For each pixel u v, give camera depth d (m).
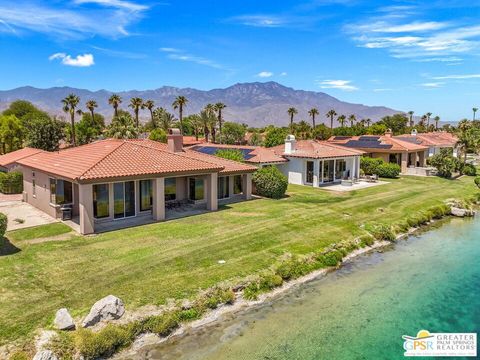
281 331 12.84
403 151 49.88
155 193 23.38
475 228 27.34
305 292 15.96
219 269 16.25
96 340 10.98
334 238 21.81
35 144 54.50
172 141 30.14
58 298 13.12
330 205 29.56
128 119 63.03
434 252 21.83
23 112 87.62
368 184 41.28
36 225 21.86
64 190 23.98
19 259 16.41
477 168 60.38
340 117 133.38
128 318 12.29
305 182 40.00
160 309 12.95
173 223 22.92
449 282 17.52
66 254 17.14
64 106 70.56
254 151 39.56
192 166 25.52
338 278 17.64
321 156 38.34
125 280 14.71
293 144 41.28
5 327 11.25
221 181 31.09
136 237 19.84
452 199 34.28
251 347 11.84
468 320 14.02
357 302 15.21
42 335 10.99
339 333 12.86
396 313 14.43
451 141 69.00
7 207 27.19
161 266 16.16
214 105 86.44
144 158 24.92
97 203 22.53
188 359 11.14
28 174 28.20
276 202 30.23
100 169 21.36
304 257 18.69
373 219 26.34
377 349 12.02
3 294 13.20
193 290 14.32
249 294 15.00
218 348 11.73
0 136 54.00
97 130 78.88
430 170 49.53
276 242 20.17
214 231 21.38
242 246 19.17
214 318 13.42
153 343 11.80
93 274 15.12
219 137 86.69
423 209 30.22
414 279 17.80
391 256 21.03
